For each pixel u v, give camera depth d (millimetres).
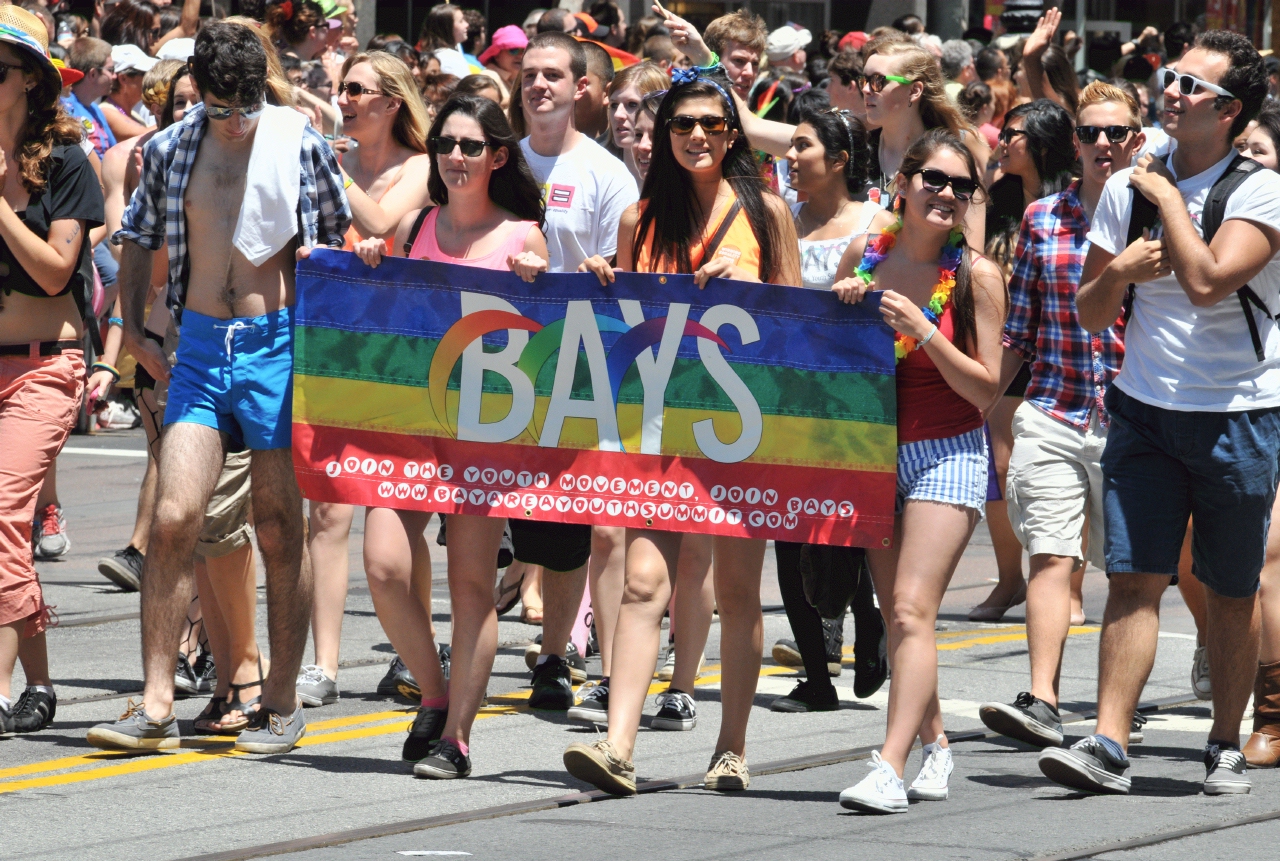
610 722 20766
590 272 21469
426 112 29047
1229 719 21469
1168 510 21031
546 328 21719
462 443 21938
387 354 22031
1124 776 21078
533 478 21766
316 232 22672
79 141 24188
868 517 20703
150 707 22359
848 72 34938
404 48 46688
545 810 20281
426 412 21938
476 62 51875
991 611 34000
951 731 24875
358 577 37219
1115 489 21297
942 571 20109
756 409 21016
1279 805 20609
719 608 21328
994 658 30109
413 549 22141
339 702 26391
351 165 29156
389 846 18547
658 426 21391
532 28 55875
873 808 19828
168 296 22734
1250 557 20984
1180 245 20203
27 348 23828
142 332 23359
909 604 20047
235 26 22062
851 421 20641
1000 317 20281
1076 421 24859
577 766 20438
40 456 23750
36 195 23578
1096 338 25062
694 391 21266
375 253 21875
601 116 34688
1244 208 20375
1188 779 22016
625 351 21500
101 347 25562
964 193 20031
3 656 23625
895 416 20453
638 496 21328
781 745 24000
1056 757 20875
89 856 18109
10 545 23594
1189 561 25250
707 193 21812
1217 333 20781
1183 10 99938
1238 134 20859
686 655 25031
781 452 20984
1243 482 20750
